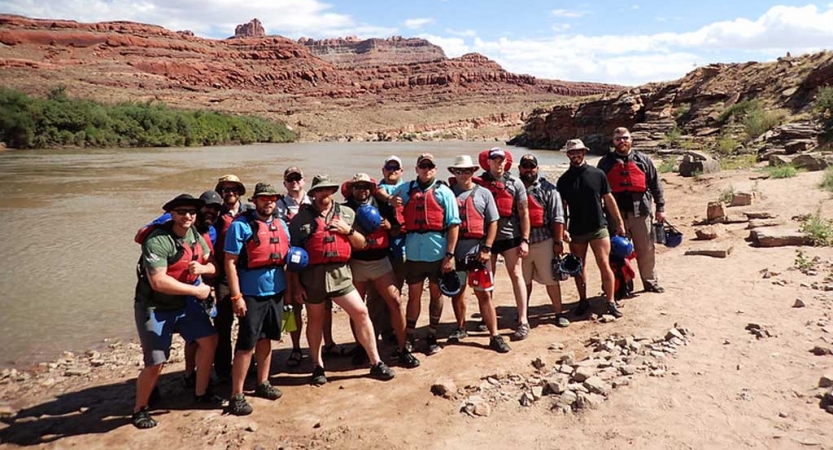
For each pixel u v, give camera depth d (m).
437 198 5.74
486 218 5.95
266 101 164.00
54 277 10.92
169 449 4.42
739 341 5.38
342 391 5.25
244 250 4.97
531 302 7.99
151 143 77.81
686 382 4.63
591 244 6.70
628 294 7.31
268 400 5.19
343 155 60.75
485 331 6.68
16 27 183.62
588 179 6.59
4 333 7.95
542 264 6.55
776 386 4.43
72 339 7.73
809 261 7.83
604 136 65.94
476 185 6.02
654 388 4.56
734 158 26.58
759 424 3.92
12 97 62.78
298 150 74.50
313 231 5.28
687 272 8.14
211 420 4.84
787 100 36.47
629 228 7.25
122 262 12.16
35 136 63.69
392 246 6.09
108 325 8.29
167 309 4.87
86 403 5.52
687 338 5.57
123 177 32.12
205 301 5.15
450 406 4.73
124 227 16.47
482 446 4.04
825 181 14.07
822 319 5.66
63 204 21.20
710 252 8.92
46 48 173.75
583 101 76.25
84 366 6.73
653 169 7.22
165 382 5.96
